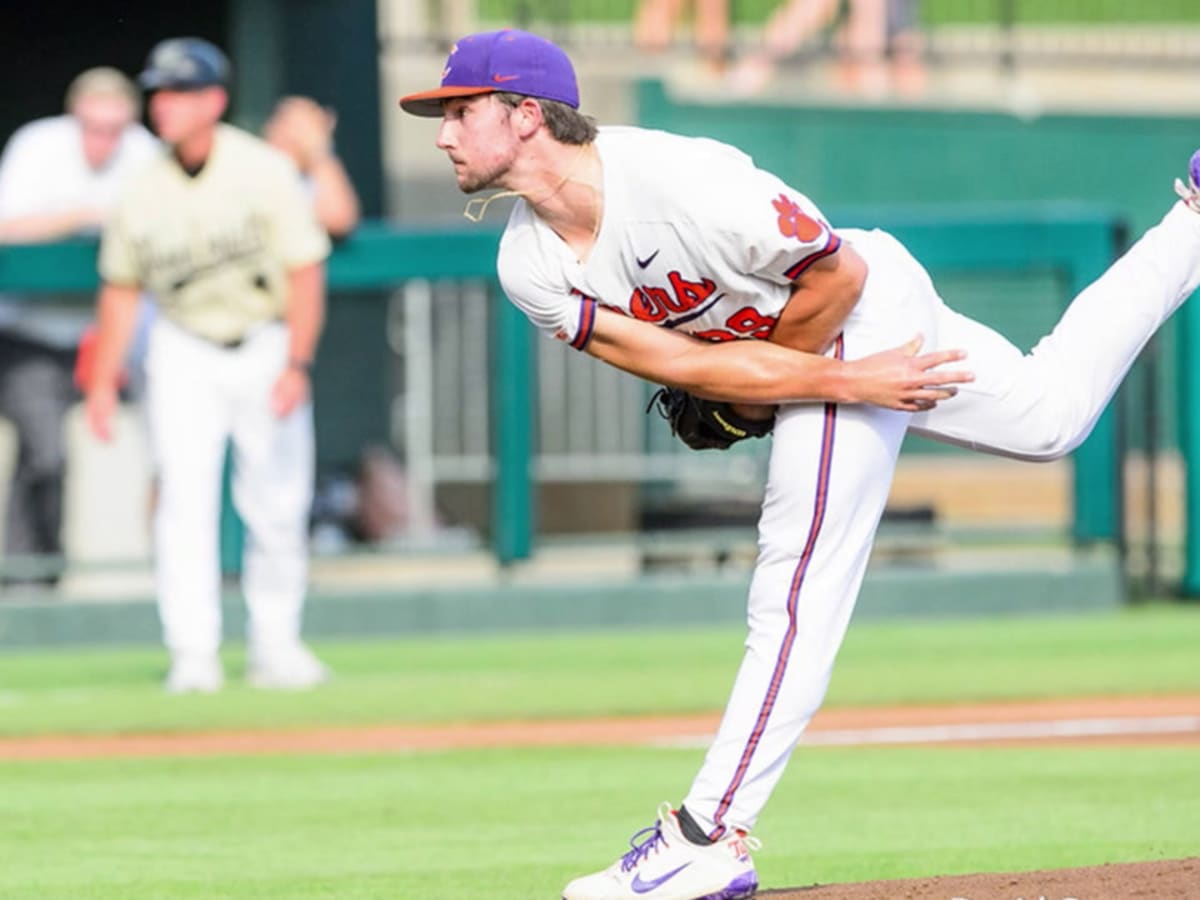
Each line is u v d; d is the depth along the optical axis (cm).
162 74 2791
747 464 3909
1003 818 1959
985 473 4575
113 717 2825
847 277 1394
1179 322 4038
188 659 3056
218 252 2866
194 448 2953
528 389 3769
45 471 3762
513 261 1464
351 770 2370
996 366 1534
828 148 5356
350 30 4600
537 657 3456
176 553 3022
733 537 3875
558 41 5003
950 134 5450
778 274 1391
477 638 3744
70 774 2364
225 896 1639
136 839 1928
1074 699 2897
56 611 3678
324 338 4069
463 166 1417
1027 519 4575
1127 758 2356
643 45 5003
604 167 1408
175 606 3041
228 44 4603
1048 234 3747
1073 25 6116
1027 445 1559
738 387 1422
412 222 4291
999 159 5484
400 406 3919
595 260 1430
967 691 2969
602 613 3800
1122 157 5550
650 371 1453
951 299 4016
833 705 2858
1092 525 3953
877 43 5578
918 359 1411
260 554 3083
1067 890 1397
